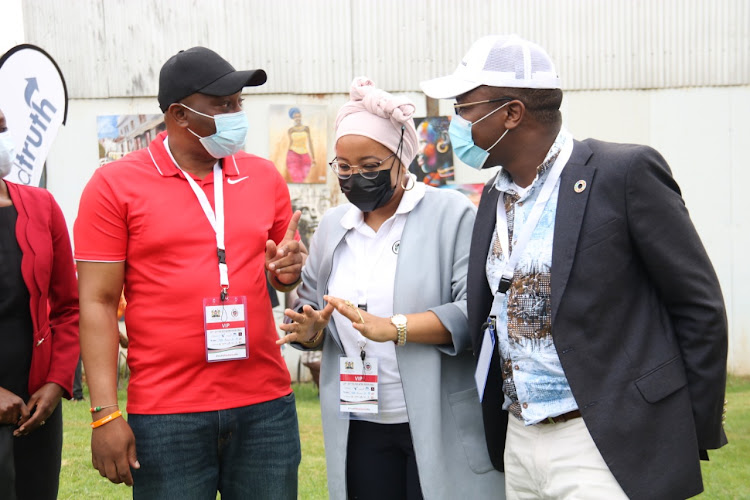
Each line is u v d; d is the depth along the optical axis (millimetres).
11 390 2871
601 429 2244
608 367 2279
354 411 2793
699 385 2258
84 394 8227
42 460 3008
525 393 2410
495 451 2709
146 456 2711
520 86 2352
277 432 2883
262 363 2852
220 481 2930
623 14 9250
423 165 9195
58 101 4945
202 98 2701
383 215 2869
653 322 2314
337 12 9211
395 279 2760
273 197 2988
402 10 9219
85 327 2693
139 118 9203
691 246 2232
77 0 9086
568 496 2359
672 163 9352
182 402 2709
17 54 4699
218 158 2848
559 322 2297
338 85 9250
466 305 2707
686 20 9227
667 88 9289
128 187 2701
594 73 9297
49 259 2969
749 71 9219
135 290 2746
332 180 9281
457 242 2826
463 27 9273
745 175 9273
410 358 2744
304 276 3045
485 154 2471
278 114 9188
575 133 9336
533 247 2383
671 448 2230
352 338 2822
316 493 4801
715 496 4691
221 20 9172
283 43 9195
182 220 2732
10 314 2863
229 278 2762
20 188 3008
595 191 2293
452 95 2422
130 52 9172
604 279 2268
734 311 9227
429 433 2709
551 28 9266
